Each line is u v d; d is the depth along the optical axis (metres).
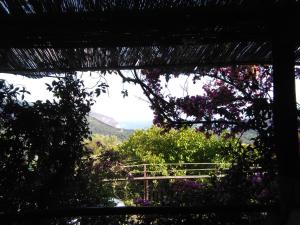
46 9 2.25
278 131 2.53
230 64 3.68
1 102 3.46
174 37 2.89
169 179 6.34
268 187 3.51
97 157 4.41
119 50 3.40
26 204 3.47
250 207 2.47
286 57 2.52
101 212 2.35
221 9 2.29
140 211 2.38
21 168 3.39
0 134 3.41
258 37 2.86
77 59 3.67
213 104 4.55
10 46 3.10
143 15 2.37
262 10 2.31
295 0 2.19
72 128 3.73
